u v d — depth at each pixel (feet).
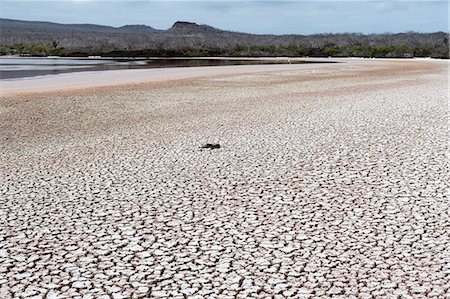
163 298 14.06
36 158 30.60
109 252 16.98
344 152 30.30
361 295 14.06
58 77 99.60
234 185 24.16
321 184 24.00
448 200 21.45
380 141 33.27
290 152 30.66
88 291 14.46
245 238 17.93
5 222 19.79
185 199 22.22
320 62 177.99
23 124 43.70
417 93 63.10
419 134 35.42
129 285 14.78
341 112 46.85
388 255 16.42
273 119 43.62
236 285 14.67
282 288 14.49
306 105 52.65
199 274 15.37
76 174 26.66
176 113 48.73
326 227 18.78
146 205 21.50
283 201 21.71
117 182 25.04
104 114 48.91
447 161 27.76
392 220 19.35
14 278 15.29
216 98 60.64
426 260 16.02
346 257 16.34
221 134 37.17
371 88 71.10
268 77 95.20
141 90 70.44
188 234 18.35
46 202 22.09
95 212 20.75
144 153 31.40
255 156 29.84
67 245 17.58
